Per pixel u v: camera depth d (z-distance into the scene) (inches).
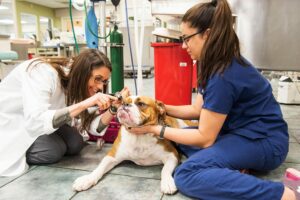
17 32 407.5
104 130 69.2
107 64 58.5
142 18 84.3
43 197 47.2
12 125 59.1
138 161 59.9
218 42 47.1
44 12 455.2
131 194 48.0
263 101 50.6
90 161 64.1
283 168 59.1
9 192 49.1
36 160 60.7
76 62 58.4
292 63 67.4
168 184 48.6
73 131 69.0
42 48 232.2
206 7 48.6
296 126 94.3
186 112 63.7
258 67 71.5
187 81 90.4
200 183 43.9
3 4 411.8
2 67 134.4
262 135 49.3
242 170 49.1
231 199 41.9
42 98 55.7
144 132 54.4
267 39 68.9
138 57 84.7
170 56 88.4
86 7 93.0
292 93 137.2
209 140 49.3
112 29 92.4
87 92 59.5
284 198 39.8
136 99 55.4
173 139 51.4
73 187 49.3
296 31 65.1
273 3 66.2
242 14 71.6
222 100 46.9
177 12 73.3
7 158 57.2
